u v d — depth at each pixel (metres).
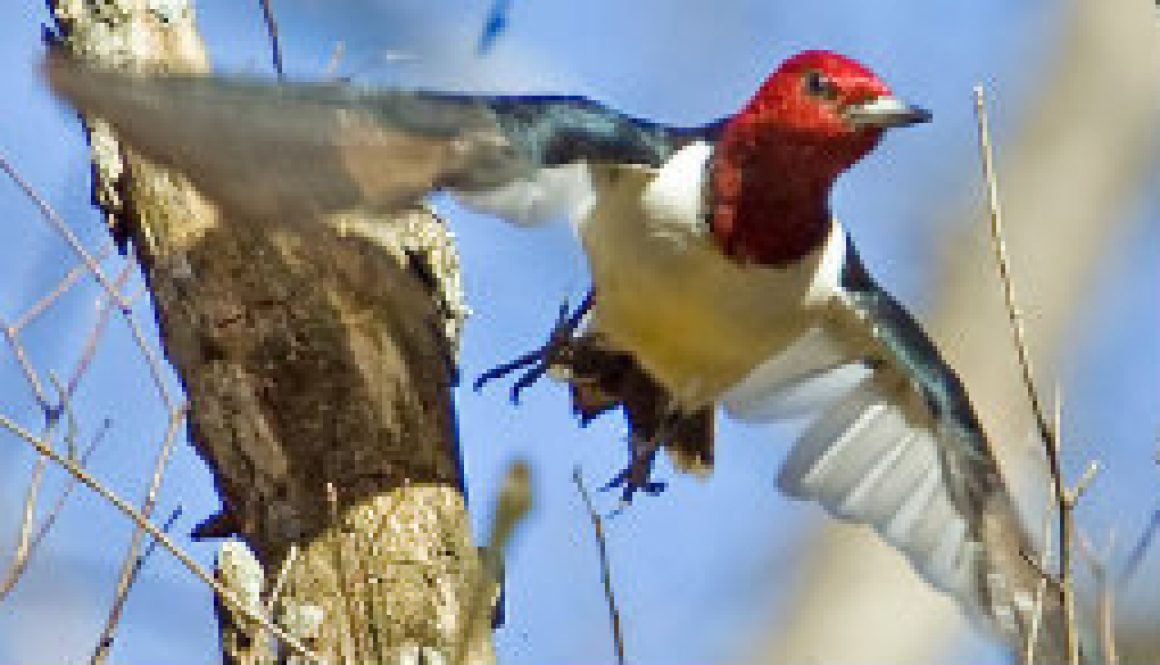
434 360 12.00
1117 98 18.59
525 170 12.07
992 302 17.50
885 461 13.88
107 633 10.80
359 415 11.71
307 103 10.38
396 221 12.03
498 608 11.94
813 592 15.94
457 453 11.96
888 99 13.20
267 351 11.72
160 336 11.91
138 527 10.91
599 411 13.81
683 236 12.92
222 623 11.35
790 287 13.17
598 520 10.25
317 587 11.49
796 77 13.16
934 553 13.73
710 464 13.96
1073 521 10.85
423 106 11.15
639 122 12.98
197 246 11.77
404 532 11.59
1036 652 13.05
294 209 10.41
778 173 12.96
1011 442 16.17
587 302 13.65
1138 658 12.37
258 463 11.68
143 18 12.10
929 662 15.99
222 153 10.03
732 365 13.50
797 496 13.98
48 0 12.23
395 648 11.44
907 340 13.52
